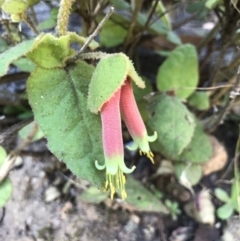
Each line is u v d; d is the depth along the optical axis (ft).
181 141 0.41
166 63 0.43
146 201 0.43
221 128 0.53
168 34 0.49
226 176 0.48
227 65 0.48
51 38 0.29
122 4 0.43
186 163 0.45
